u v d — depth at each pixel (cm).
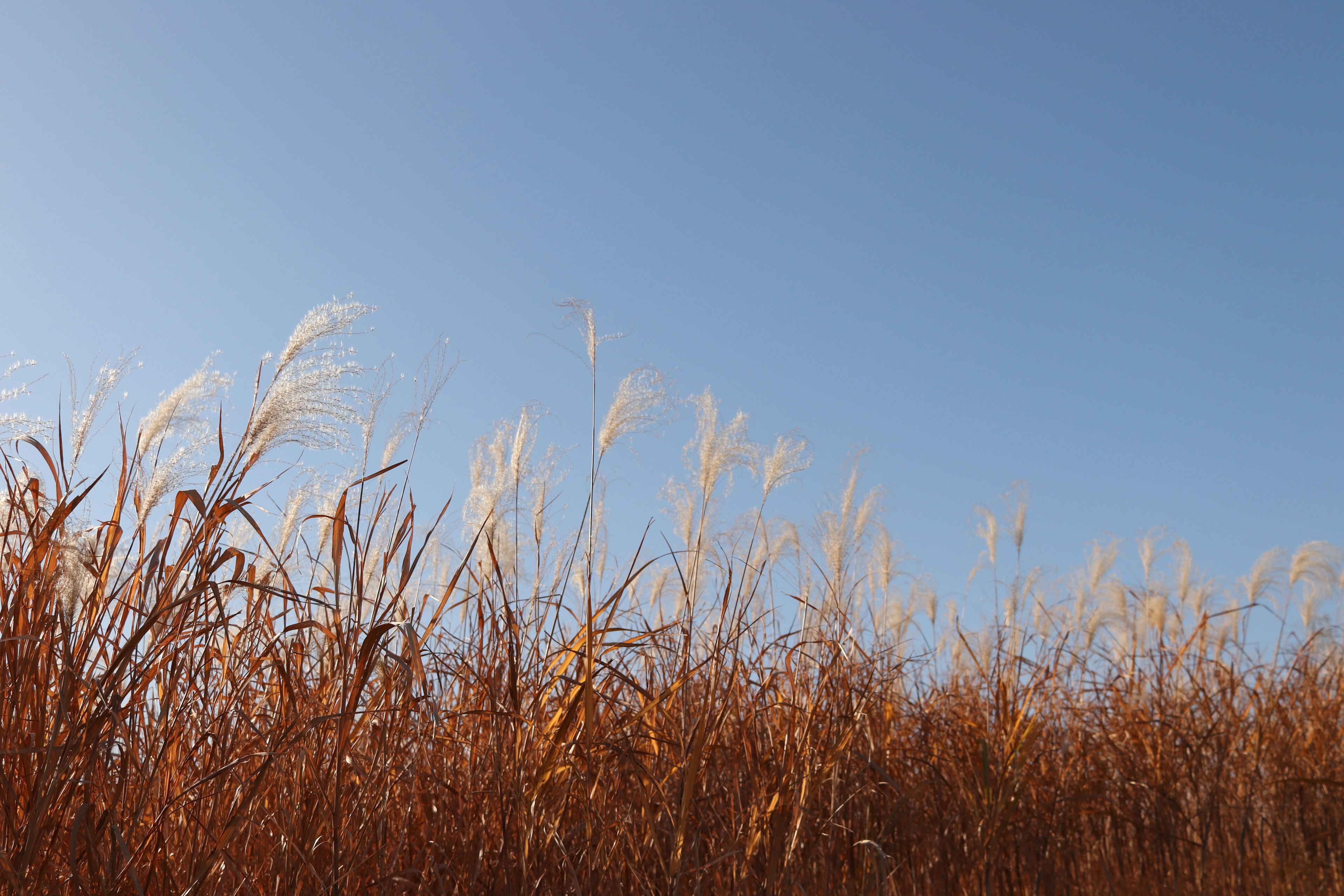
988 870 449
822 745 413
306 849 299
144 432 315
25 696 268
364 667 302
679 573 404
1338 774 607
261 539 321
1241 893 505
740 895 362
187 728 318
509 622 353
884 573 630
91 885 267
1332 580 722
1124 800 544
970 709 561
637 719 372
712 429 454
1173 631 740
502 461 444
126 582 300
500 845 346
